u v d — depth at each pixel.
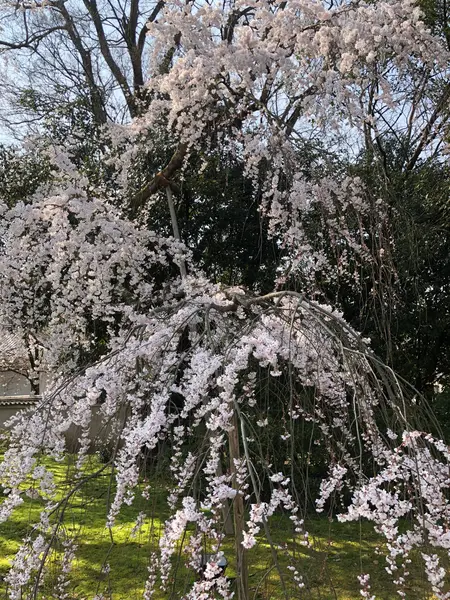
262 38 3.77
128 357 2.28
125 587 3.11
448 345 5.43
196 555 1.60
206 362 2.00
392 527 1.51
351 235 3.77
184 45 3.60
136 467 1.88
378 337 4.86
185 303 2.59
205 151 4.66
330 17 3.27
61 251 3.55
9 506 2.01
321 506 1.66
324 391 2.37
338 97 3.10
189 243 5.66
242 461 1.68
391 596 2.85
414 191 4.73
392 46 3.41
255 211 5.45
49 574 2.44
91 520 3.91
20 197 5.49
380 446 1.92
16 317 4.18
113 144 4.49
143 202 4.82
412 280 4.83
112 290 4.10
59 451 2.27
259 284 5.31
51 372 4.68
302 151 3.71
